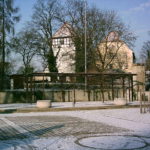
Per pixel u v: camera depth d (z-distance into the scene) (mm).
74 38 51188
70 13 51500
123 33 50688
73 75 38812
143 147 10398
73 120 19234
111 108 29578
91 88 43438
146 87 48812
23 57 58875
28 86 42062
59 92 40750
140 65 45625
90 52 50188
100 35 50125
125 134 13227
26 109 26828
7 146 10695
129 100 42188
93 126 16047
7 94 37688
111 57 51438
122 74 41469
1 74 44094
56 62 58094
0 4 42719
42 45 57281
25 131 14367
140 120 18891
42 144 11031
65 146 10625
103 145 10758
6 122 18281
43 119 20016
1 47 43250
